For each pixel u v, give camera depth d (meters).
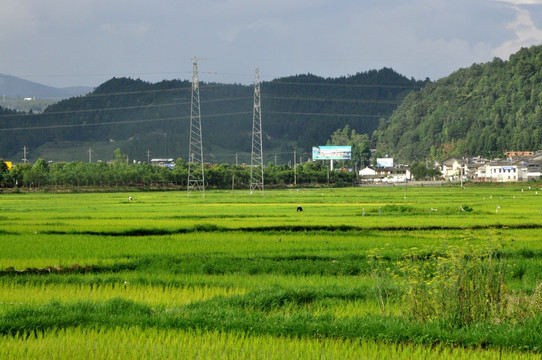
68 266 62.28
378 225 99.94
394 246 75.81
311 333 37.59
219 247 74.81
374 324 37.91
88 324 38.97
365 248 74.25
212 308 42.78
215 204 173.38
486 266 40.44
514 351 34.47
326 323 38.41
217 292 51.34
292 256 68.62
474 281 39.56
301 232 93.25
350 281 56.62
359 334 37.12
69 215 124.38
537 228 100.06
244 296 46.62
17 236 85.50
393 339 36.28
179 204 173.00
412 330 36.66
